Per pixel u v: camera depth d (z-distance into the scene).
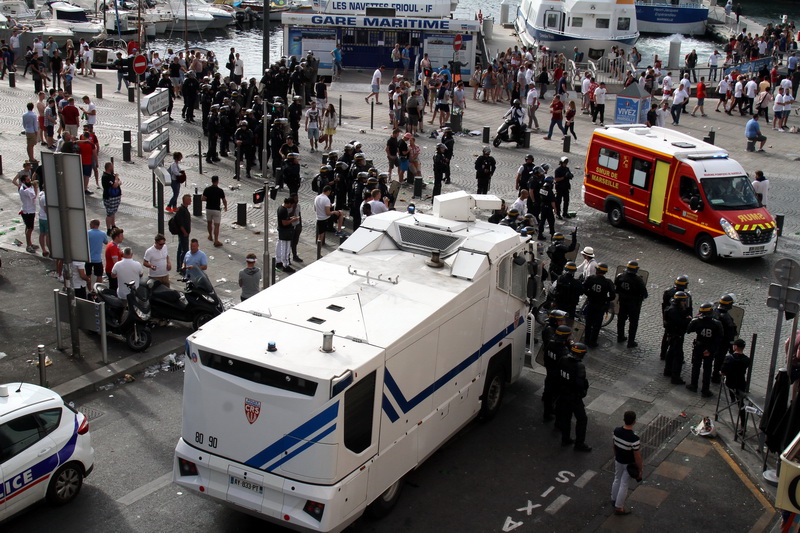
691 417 13.91
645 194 22.94
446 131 25.75
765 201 24.12
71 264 14.23
